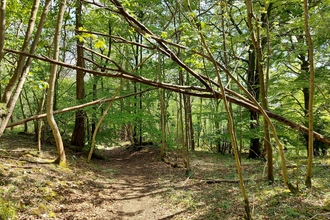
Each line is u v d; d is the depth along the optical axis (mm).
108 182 8742
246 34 10242
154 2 11148
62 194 6262
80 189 7070
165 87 3779
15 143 11102
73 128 13781
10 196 5090
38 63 8742
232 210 5645
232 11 12102
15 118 21391
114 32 11500
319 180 6652
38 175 6773
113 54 17531
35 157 8719
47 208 5297
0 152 8266
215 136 12781
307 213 4859
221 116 13711
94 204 6332
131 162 13680
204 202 6488
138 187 8664
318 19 7852
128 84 15383
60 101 13602
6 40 7629
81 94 12617
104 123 12539
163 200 7062
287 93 11953
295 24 8969
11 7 6863
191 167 11602
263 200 5895
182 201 6723
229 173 9844
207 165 12266
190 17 3996
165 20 12016
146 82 3605
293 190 5859
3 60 6898
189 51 4262
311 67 5332
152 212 6254
